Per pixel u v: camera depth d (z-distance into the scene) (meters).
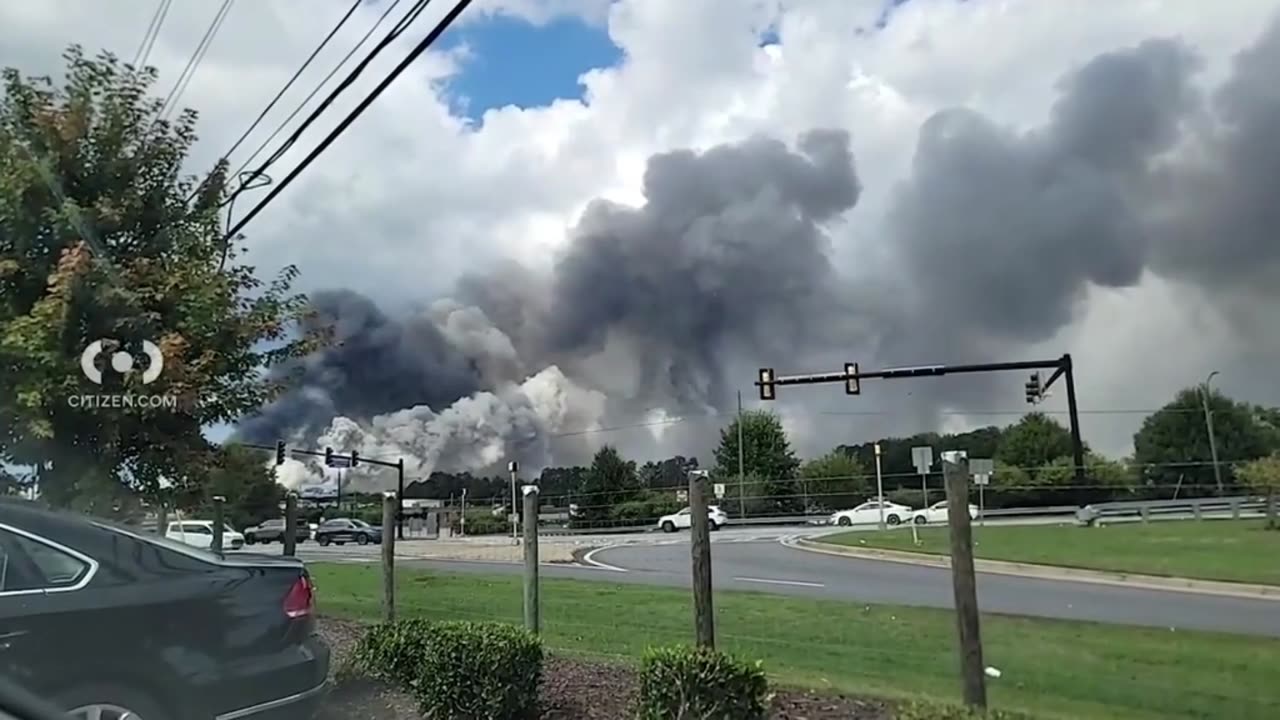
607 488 77.50
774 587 19.17
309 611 6.08
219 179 10.62
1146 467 74.25
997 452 91.44
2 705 4.93
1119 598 17.42
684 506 64.38
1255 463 51.72
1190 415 85.75
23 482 9.20
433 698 6.94
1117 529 37.50
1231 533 34.00
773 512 69.75
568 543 43.41
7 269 8.70
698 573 6.72
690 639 11.20
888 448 90.94
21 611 5.04
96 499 8.77
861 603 15.47
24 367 8.47
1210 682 8.82
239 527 36.19
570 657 9.02
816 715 6.53
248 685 5.61
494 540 51.53
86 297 8.69
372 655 7.70
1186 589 19.39
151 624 5.36
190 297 9.34
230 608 5.66
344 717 6.99
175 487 9.70
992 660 9.97
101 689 5.16
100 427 8.94
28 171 8.92
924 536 36.16
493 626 7.32
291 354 10.20
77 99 9.60
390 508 10.29
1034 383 42.62
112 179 9.62
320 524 56.66
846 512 58.69
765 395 38.56
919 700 6.32
